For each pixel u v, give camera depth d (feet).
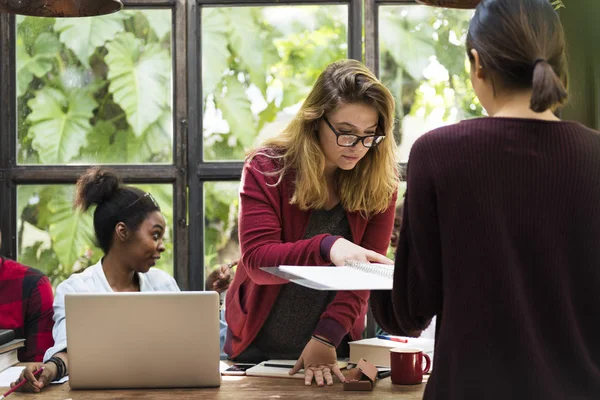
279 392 5.97
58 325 7.59
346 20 10.05
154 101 10.11
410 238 4.36
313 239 6.05
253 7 10.05
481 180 4.03
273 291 6.90
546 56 4.13
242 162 10.09
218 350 6.12
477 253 4.02
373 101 6.48
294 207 6.82
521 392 3.92
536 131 4.05
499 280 3.97
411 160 4.31
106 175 8.23
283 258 6.09
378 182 6.93
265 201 6.68
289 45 10.08
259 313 6.98
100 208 8.16
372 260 5.81
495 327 3.98
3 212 10.00
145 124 10.11
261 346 7.24
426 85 10.11
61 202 10.12
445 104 10.11
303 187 6.63
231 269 9.91
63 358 6.55
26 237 10.09
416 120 10.12
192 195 10.02
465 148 4.09
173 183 10.03
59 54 10.11
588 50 9.19
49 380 6.26
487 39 4.20
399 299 4.49
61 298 7.78
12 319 9.25
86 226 10.14
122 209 8.07
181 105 9.98
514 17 4.14
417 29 10.07
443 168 4.12
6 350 6.95
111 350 6.09
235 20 10.05
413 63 10.09
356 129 6.48
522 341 3.94
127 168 10.03
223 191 10.07
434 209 4.20
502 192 4.01
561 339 4.00
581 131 4.10
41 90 10.10
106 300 6.07
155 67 10.10
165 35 10.09
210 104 10.08
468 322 4.03
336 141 6.54
